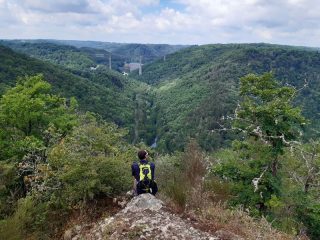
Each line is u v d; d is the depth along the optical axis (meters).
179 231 5.89
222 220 6.53
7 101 15.80
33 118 15.87
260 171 9.63
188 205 7.03
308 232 9.52
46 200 7.72
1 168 8.79
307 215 9.57
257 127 9.59
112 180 7.67
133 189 7.73
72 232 6.66
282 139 9.49
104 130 9.19
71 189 7.31
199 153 10.52
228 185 9.64
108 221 6.48
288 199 9.69
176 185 7.77
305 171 11.04
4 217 7.37
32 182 7.97
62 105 17.89
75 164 7.52
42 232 6.80
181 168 10.21
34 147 9.87
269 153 9.60
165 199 7.22
